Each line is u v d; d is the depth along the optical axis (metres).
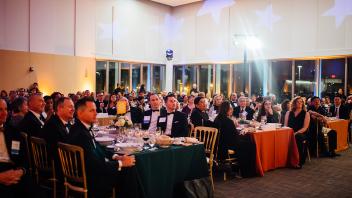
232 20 13.30
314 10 10.95
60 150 2.98
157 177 3.35
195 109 5.83
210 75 14.31
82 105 2.95
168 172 3.46
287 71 11.95
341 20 10.31
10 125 3.03
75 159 2.82
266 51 12.23
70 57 12.05
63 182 3.27
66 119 3.57
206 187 3.72
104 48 13.16
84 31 12.45
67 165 2.95
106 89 13.38
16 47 10.69
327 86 10.99
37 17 11.14
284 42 11.74
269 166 5.61
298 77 11.67
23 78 10.86
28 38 10.96
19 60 10.76
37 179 3.51
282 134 5.82
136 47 14.30
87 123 3.02
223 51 13.59
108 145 3.64
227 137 5.02
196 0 14.34
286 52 11.68
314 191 4.52
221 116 5.11
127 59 13.95
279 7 11.87
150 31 14.84
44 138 3.44
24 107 4.63
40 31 11.23
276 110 7.68
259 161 5.25
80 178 2.84
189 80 15.15
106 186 2.90
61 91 11.83
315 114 7.03
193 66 14.96
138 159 3.18
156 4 15.02
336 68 10.74
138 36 14.37
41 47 11.27
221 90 13.95
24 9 10.84
